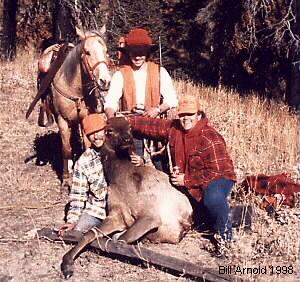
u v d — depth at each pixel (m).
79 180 7.00
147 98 7.41
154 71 7.44
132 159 6.78
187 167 6.79
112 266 6.43
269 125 12.99
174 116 7.41
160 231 6.70
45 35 26.19
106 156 6.79
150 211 6.62
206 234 7.00
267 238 6.75
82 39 8.20
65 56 8.55
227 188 6.68
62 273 6.29
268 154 10.59
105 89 7.92
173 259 6.21
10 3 25.66
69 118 8.66
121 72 7.39
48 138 11.37
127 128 6.75
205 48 24.08
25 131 12.07
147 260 6.32
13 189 8.80
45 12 25.66
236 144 11.22
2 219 7.71
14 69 18.48
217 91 19.31
